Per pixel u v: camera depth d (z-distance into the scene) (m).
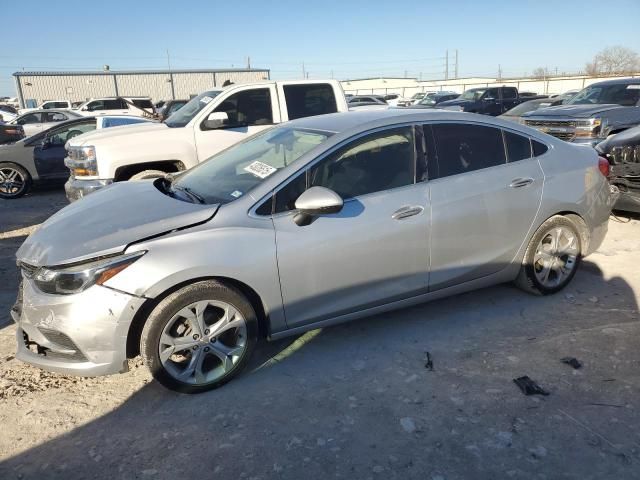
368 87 63.88
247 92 7.77
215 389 3.32
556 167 4.30
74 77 46.59
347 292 3.56
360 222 3.50
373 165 3.66
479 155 4.02
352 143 3.63
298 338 3.93
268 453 2.73
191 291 3.10
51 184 10.85
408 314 4.26
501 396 3.15
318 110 8.18
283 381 3.39
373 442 2.79
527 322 4.07
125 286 2.96
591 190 4.46
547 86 44.78
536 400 3.10
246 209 3.31
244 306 3.27
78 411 3.13
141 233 3.10
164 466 2.66
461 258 3.93
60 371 3.11
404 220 3.62
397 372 3.45
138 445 2.82
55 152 10.66
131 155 7.05
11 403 3.22
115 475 2.61
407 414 3.01
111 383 3.43
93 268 2.97
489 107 22.42
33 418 3.07
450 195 3.80
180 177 4.36
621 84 11.36
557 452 2.68
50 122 19.52
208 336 3.22
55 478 2.61
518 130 4.24
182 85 50.44
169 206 3.42
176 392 3.28
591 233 4.56
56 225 3.43
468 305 4.39
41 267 3.07
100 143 6.98
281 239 3.29
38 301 3.04
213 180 3.87
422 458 2.67
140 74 48.72
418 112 3.96
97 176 7.01
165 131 7.34
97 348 3.01
